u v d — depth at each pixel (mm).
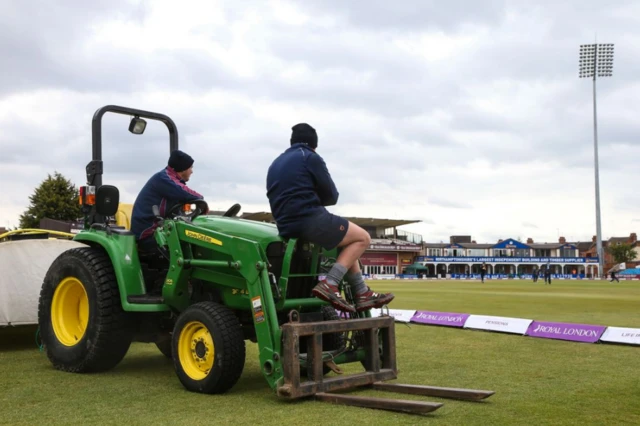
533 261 104625
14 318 7172
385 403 4223
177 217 5539
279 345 4527
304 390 4461
